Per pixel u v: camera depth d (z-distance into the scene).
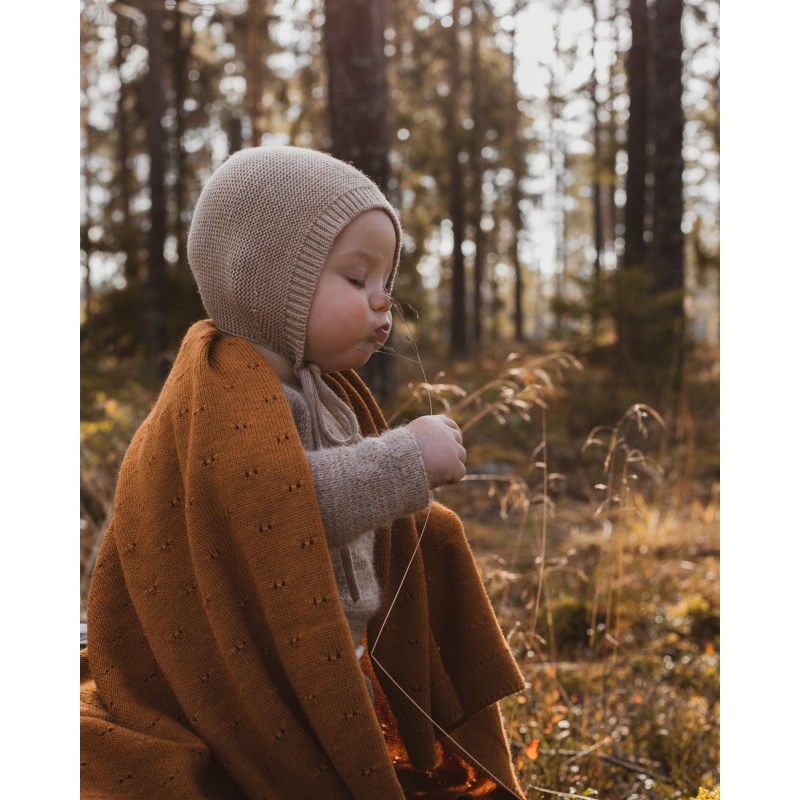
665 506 6.60
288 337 1.87
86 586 3.59
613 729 3.18
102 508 4.52
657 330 10.23
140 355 16.34
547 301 11.10
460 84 22.78
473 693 2.22
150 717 1.76
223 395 1.76
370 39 7.55
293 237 1.82
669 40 12.04
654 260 12.02
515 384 3.31
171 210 21.88
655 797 2.77
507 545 5.91
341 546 1.78
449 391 3.17
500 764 2.25
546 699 3.14
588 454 8.46
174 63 19.59
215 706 1.73
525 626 3.88
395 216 1.96
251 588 1.72
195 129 22.38
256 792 1.70
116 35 19.59
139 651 1.86
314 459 1.74
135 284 16.53
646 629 4.52
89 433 5.64
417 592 2.17
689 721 3.21
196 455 1.73
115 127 23.55
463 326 22.92
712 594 4.80
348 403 2.22
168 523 1.80
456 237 22.70
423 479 1.77
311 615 1.66
